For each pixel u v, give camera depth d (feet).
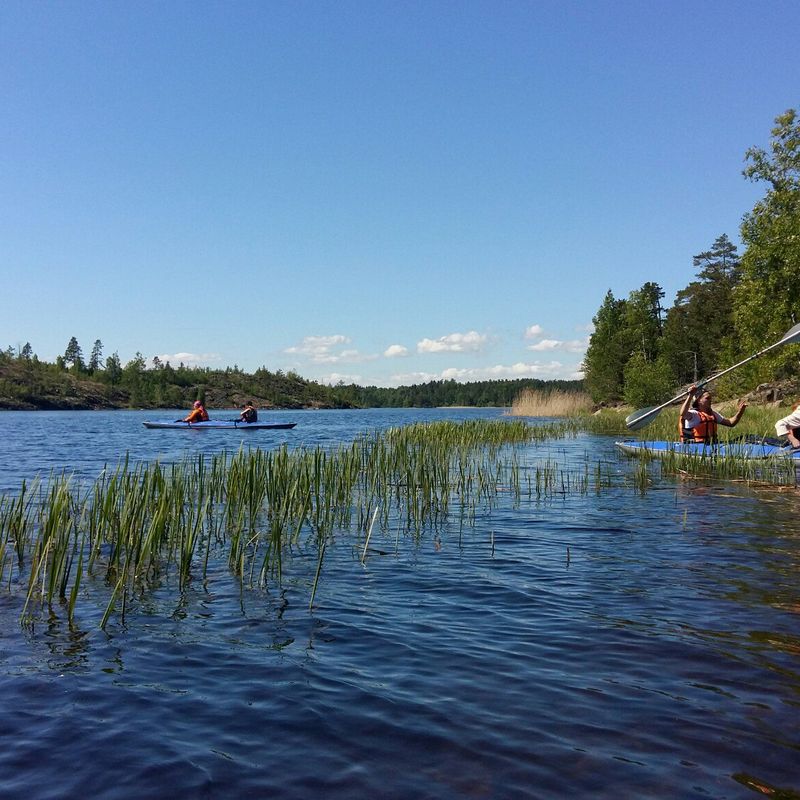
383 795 7.55
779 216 78.48
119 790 7.72
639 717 9.30
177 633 12.92
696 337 198.29
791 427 39.55
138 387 368.07
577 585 15.98
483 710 9.60
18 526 18.92
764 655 11.44
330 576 17.04
